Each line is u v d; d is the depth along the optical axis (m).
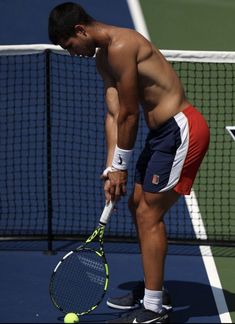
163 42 30.50
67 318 16.64
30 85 26.06
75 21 15.88
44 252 19.34
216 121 24.69
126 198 21.80
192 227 20.61
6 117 24.55
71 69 26.61
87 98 25.36
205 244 19.77
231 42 30.86
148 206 16.34
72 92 25.59
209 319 17.16
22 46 19.56
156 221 16.41
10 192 21.61
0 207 21.06
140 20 31.83
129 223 20.77
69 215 20.86
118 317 17.06
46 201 21.33
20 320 16.89
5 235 19.86
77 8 15.96
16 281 18.20
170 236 20.16
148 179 16.22
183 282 18.45
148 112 16.33
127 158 16.14
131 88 15.70
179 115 16.11
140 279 18.39
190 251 19.64
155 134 16.30
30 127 24.12
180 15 32.44
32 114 24.70
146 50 15.87
